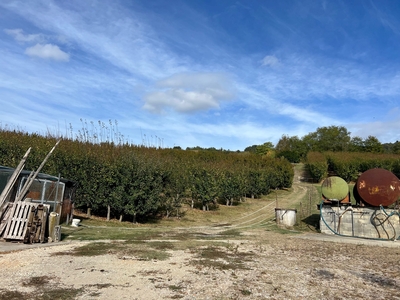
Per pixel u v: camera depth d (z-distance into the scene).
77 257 6.70
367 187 12.20
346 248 9.55
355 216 12.54
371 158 39.28
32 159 14.87
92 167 14.72
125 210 14.22
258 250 8.73
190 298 4.46
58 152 15.50
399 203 12.34
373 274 6.34
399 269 6.83
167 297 4.46
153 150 28.44
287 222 15.58
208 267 6.36
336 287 5.31
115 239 9.64
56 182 11.81
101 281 5.06
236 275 5.82
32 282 4.86
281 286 5.23
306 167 47.94
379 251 9.12
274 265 6.85
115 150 19.34
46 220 8.46
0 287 4.56
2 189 9.76
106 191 14.37
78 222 12.06
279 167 34.91
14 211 8.21
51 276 5.21
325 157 43.56
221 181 22.52
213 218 18.38
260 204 24.84
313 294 4.87
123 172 14.52
